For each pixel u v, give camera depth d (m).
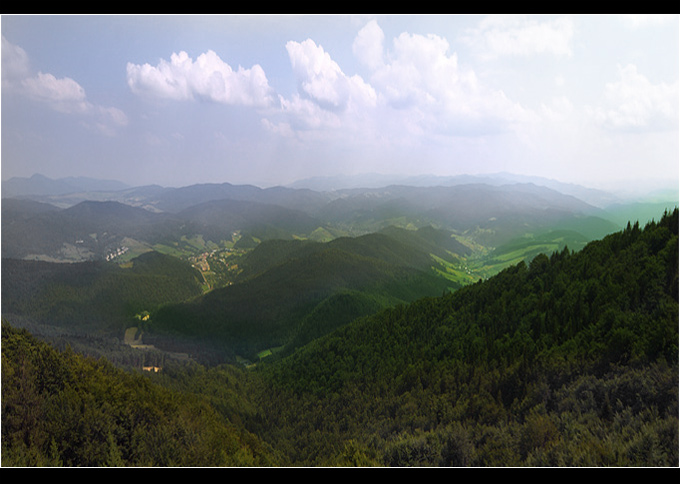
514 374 38.78
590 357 33.81
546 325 48.94
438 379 50.38
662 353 27.44
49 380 27.25
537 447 21.11
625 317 38.34
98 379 31.30
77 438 21.97
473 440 26.58
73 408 24.42
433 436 27.25
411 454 25.22
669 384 21.86
